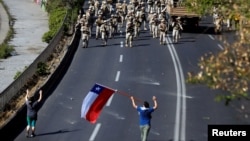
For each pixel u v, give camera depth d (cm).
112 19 5094
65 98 3080
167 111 2756
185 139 2322
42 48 5116
